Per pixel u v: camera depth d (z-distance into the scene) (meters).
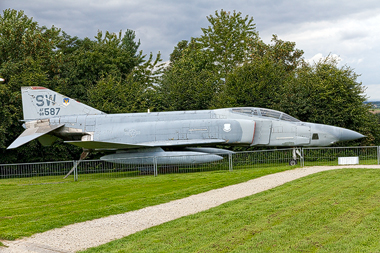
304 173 15.60
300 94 25.09
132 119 20.83
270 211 9.33
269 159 19.91
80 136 21.58
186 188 13.69
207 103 28.84
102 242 7.73
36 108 21.72
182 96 28.53
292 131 19.94
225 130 19.53
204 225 8.43
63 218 9.81
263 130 20.00
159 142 19.59
